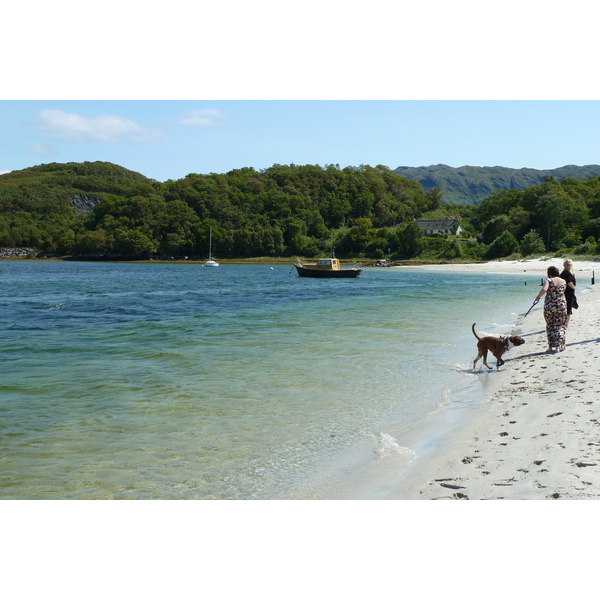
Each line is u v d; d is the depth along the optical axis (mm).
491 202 143125
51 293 42281
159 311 27203
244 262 143250
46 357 13977
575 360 11008
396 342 16016
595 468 5250
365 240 136875
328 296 37188
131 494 5883
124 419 8586
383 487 5691
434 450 6715
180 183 175000
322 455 6934
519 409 7965
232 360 13367
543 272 73875
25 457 6957
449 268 92312
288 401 9586
